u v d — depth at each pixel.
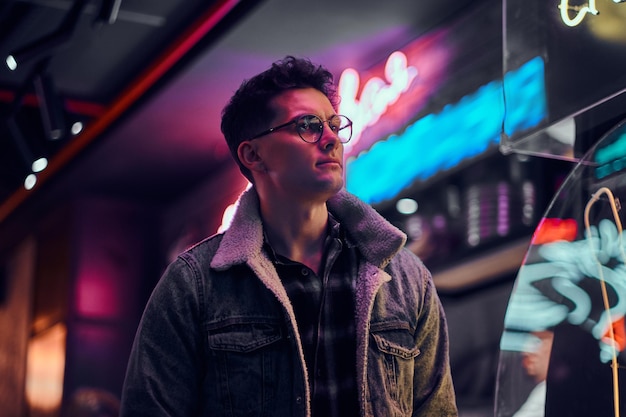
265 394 1.70
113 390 6.06
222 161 5.75
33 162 5.23
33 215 6.75
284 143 1.79
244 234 1.79
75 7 3.78
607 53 1.77
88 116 5.51
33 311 6.67
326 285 1.78
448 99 3.98
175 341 1.74
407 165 4.13
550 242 1.82
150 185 6.15
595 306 1.75
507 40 2.00
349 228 1.83
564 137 1.96
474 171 3.88
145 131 5.30
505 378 1.75
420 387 1.88
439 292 4.14
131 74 5.18
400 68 4.29
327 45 4.43
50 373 6.26
